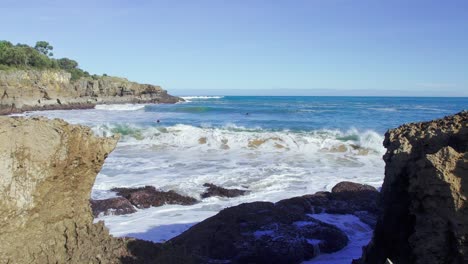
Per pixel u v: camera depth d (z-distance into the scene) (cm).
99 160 621
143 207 1318
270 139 2556
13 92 6512
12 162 508
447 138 571
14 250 516
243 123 3697
